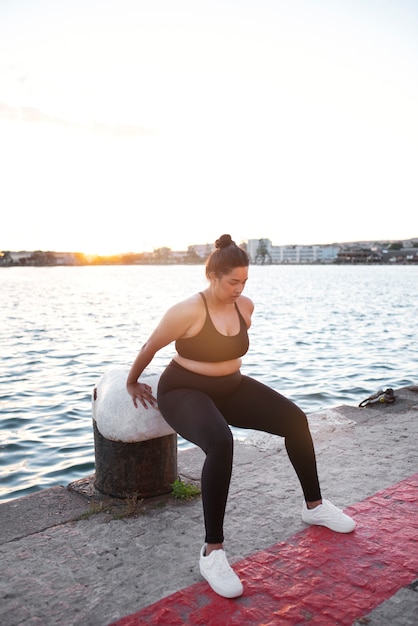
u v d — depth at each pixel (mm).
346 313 30000
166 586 2672
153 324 25109
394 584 2652
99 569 2830
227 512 3447
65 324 25188
